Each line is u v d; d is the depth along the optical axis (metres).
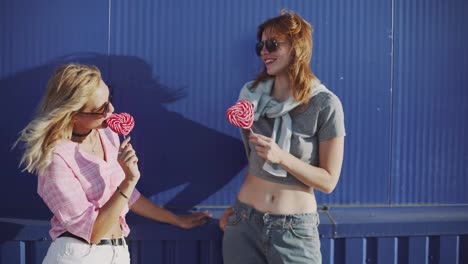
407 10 2.85
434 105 2.90
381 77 2.86
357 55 2.84
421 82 2.88
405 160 2.91
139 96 2.78
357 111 2.86
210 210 2.85
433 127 2.91
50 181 1.95
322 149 2.30
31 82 2.73
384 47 2.85
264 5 2.79
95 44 2.74
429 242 2.80
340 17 2.82
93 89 1.98
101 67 2.75
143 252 2.72
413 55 2.87
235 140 2.84
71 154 2.01
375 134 2.88
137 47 2.76
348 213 2.84
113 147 2.22
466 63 2.90
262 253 2.42
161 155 2.82
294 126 2.34
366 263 2.78
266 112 2.40
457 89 2.91
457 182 2.94
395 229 2.73
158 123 2.80
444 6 2.86
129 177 1.99
